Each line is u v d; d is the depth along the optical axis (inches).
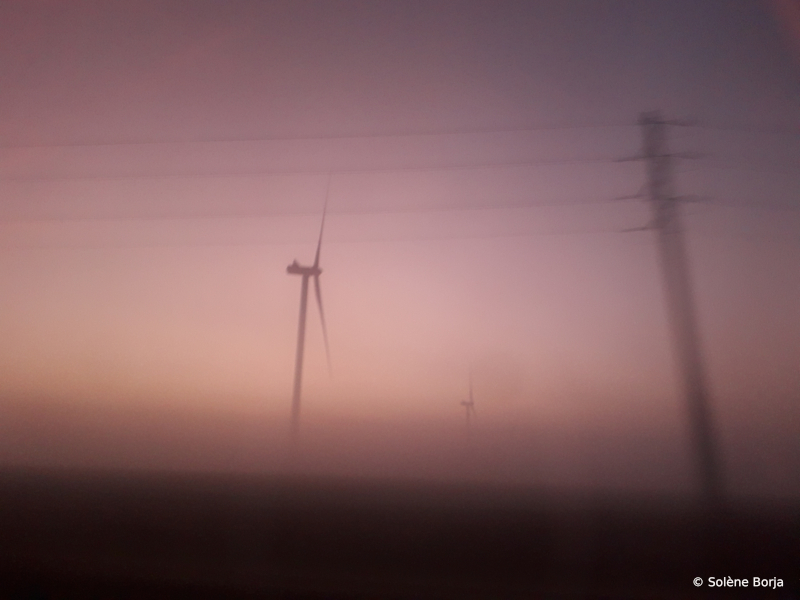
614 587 279.7
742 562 292.7
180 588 280.8
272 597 269.6
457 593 276.4
